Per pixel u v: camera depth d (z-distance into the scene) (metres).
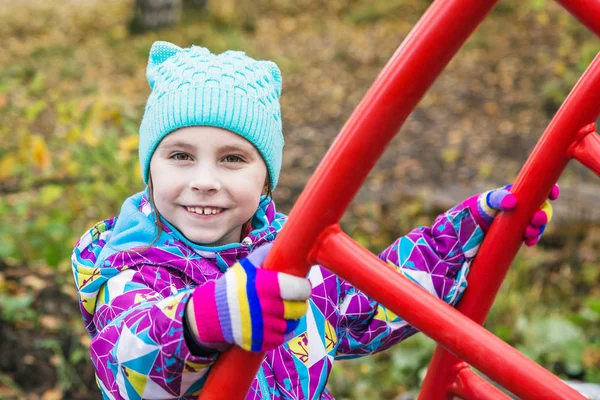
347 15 10.03
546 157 1.19
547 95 6.64
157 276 1.15
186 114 1.15
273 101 1.26
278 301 0.91
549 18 8.48
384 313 1.34
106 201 3.68
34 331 2.64
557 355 2.71
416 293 0.98
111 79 7.75
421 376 2.65
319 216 0.95
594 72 1.15
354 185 0.95
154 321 0.96
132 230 1.20
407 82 0.93
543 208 1.25
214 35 9.20
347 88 7.58
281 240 0.96
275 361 1.19
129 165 3.32
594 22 1.00
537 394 0.95
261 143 1.20
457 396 1.24
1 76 4.66
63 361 2.54
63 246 3.37
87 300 1.17
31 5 11.23
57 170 3.70
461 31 0.92
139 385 0.98
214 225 1.16
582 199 4.18
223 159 1.17
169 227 1.20
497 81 7.18
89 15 10.38
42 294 2.88
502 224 1.23
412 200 4.62
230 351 0.96
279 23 9.96
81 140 3.46
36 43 9.04
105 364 1.01
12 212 3.78
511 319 3.04
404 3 10.16
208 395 0.96
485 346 0.96
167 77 1.21
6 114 4.32
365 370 2.72
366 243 4.05
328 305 1.29
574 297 3.34
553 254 3.77
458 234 1.29
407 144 5.93
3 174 3.40
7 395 2.37
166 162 1.17
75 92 7.13
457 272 1.29
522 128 6.11
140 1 9.40
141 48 8.70
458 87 7.13
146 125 1.22
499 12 8.88
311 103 7.24
